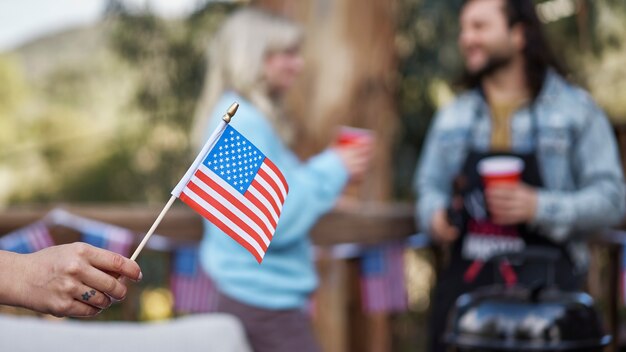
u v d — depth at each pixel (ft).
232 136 7.71
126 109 31.76
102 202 32.96
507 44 14.35
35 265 6.70
